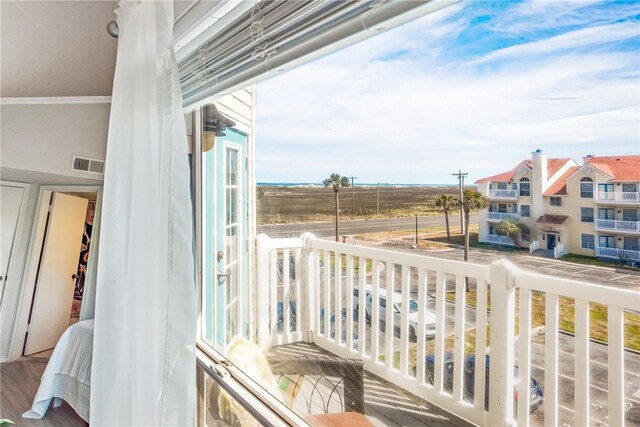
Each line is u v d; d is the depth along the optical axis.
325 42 0.69
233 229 1.64
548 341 0.58
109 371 1.20
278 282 1.32
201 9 1.00
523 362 0.61
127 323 1.15
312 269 1.11
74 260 2.97
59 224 2.95
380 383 0.91
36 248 2.97
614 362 0.50
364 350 0.95
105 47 1.95
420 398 0.81
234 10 0.93
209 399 1.55
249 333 1.50
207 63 1.07
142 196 1.05
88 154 2.86
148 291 1.03
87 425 2.22
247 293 1.52
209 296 1.68
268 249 1.37
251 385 1.29
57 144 2.86
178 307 0.95
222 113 1.65
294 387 1.19
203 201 1.66
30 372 2.77
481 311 0.67
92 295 2.84
